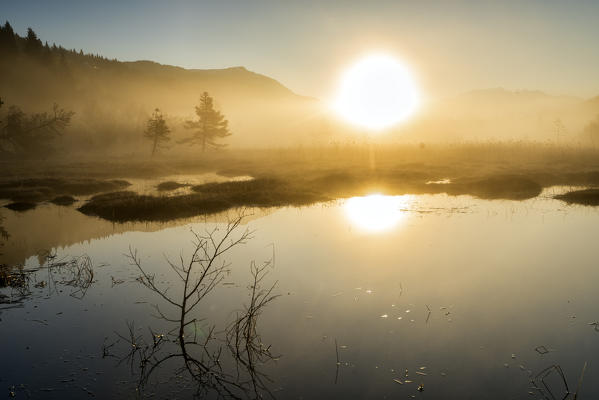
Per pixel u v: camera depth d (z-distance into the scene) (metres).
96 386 5.19
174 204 16.77
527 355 5.80
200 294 8.04
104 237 12.68
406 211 16.12
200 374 5.46
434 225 13.61
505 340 6.21
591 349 5.93
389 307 7.37
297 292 8.05
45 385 5.19
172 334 6.53
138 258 10.41
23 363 5.68
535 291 8.01
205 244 11.60
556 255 10.22
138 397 4.99
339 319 6.93
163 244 11.73
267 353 5.94
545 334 6.37
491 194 20.25
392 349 6.01
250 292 8.09
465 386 5.14
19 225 14.54
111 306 7.57
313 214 15.78
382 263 9.70
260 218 15.09
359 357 5.83
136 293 8.14
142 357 5.85
